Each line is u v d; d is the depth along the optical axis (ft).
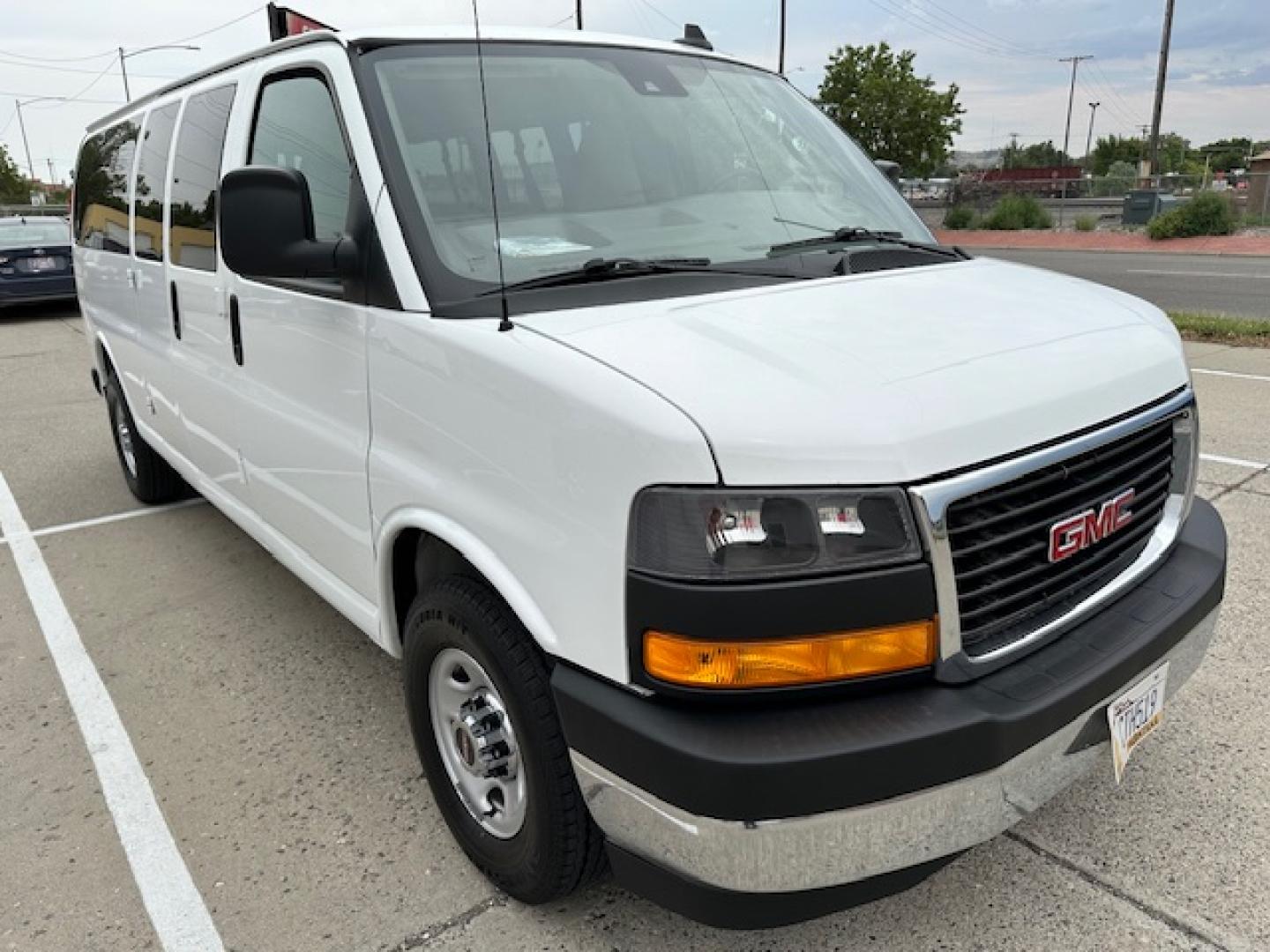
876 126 114.83
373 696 11.84
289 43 10.25
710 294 7.95
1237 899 8.11
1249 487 17.30
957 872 8.54
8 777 10.46
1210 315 36.78
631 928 8.11
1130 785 9.57
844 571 5.95
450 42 9.50
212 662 12.79
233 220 8.15
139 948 8.12
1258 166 95.04
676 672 6.06
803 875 6.12
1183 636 7.57
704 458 5.91
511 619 7.39
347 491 9.29
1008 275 9.41
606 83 10.06
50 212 154.81
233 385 11.68
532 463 6.82
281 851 9.19
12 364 35.70
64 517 18.66
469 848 8.64
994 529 6.49
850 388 6.28
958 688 6.33
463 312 7.70
